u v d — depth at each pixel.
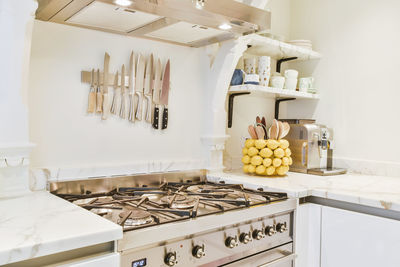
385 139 1.90
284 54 2.10
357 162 1.98
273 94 2.01
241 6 1.30
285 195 1.36
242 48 1.71
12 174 1.15
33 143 1.17
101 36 1.42
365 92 1.99
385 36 1.91
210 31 1.41
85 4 1.10
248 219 1.18
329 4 2.16
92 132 1.41
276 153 1.69
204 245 1.06
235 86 1.80
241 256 1.17
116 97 1.47
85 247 0.81
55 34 1.30
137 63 1.52
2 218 0.90
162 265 0.96
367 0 1.99
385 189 1.44
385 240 1.25
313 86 2.16
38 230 0.80
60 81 1.32
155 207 1.15
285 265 1.36
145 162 1.57
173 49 1.67
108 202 1.17
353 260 1.34
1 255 0.67
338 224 1.38
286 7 2.36
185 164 1.73
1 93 1.10
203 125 1.83
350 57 2.06
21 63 1.11
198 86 1.79
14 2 1.07
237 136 2.07
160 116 1.63
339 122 2.10
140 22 1.29
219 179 1.69
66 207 1.02
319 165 2.00
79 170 1.36
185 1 1.14
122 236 0.85
